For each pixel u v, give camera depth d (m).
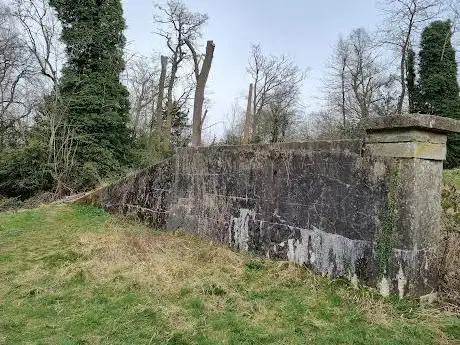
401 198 3.92
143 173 8.22
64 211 8.88
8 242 6.52
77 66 15.95
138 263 5.22
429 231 4.01
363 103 27.14
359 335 3.36
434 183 4.05
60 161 14.89
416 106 24.66
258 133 31.53
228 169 6.27
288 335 3.36
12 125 18.73
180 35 24.50
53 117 14.97
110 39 16.27
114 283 4.56
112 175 15.37
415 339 3.27
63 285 4.55
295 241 5.09
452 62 23.84
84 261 5.35
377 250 4.10
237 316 3.71
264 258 5.48
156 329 3.43
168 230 7.43
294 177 5.16
